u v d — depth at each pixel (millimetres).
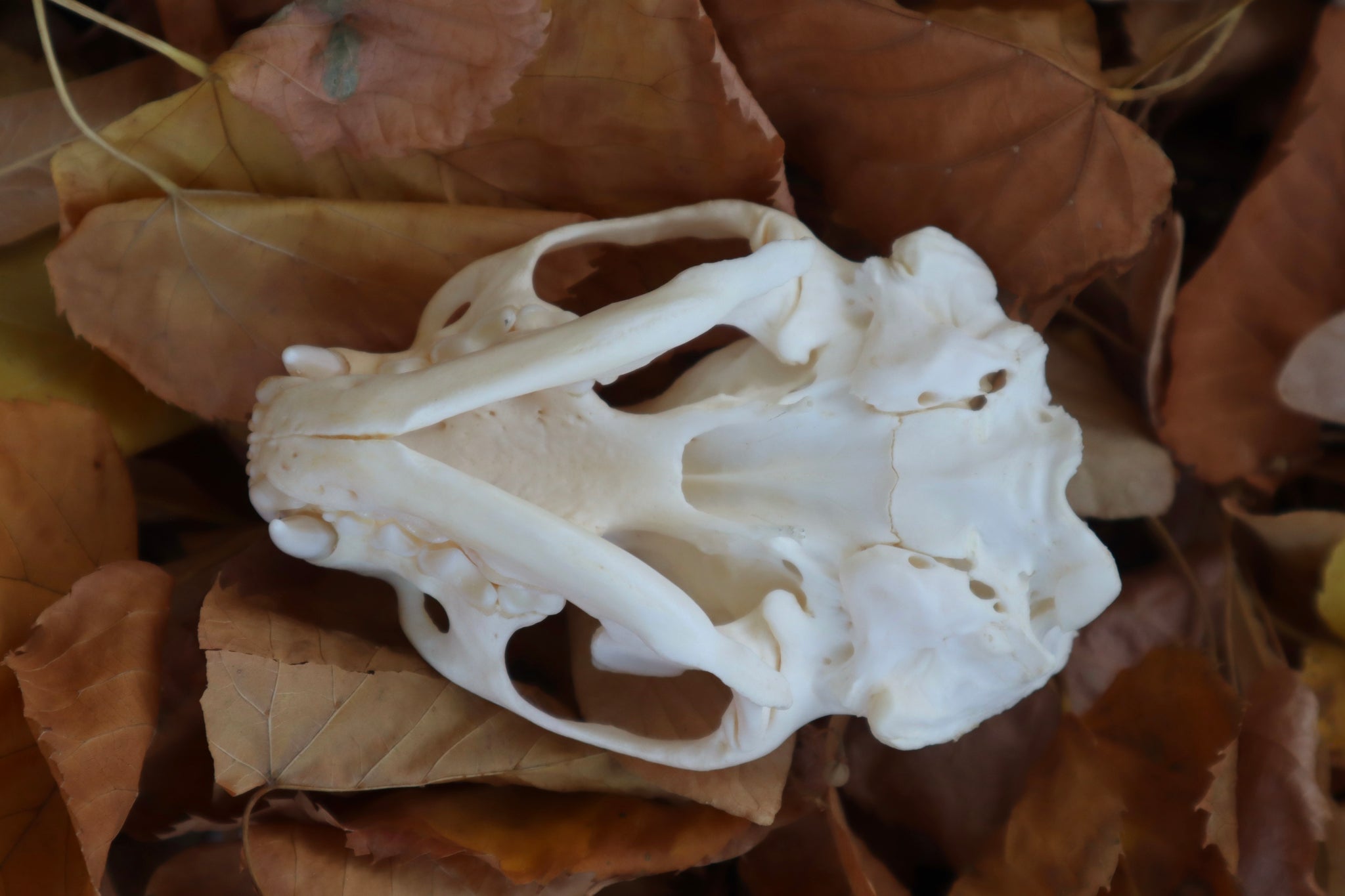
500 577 351
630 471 355
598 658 367
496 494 341
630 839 374
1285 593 408
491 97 363
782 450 360
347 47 360
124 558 377
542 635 385
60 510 370
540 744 372
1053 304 387
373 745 362
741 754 363
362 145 367
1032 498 354
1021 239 382
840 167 388
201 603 382
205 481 396
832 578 358
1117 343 403
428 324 366
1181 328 393
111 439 375
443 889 368
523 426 355
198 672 379
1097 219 377
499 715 371
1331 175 386
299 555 355
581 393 353
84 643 357
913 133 379
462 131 366
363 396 343
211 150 368
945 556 354
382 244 372
